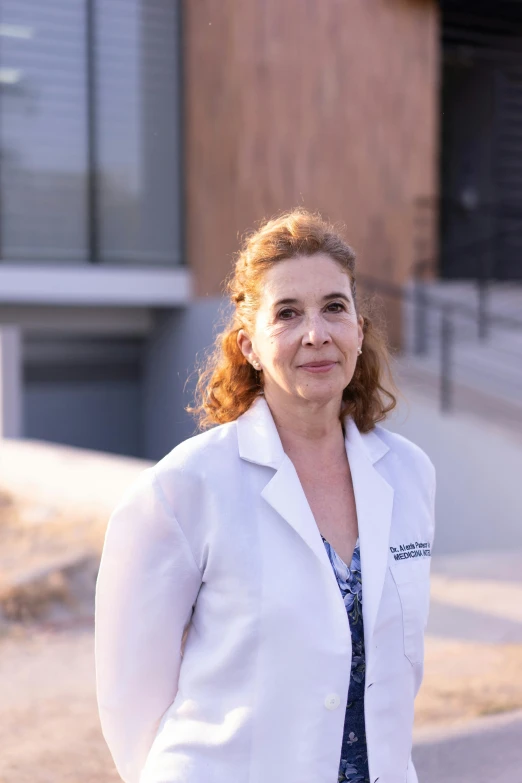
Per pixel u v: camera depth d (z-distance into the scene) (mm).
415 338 12312
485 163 15258
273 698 1706
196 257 12086
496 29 14234
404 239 12703
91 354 13031
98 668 1888
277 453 1822
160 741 1806
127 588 1820
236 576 1742
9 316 11906
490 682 4582
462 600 6023
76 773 3680
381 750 1749
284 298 1825
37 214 11500
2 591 5938
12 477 8906
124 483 7672
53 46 11438
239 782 1705
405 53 12633
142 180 11961
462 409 9734
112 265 11805
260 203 11883
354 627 1784
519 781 3377
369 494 1868
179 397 12328
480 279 12578
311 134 12148
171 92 12008
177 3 11938
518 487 8844
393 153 12602
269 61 11945
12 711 4391
